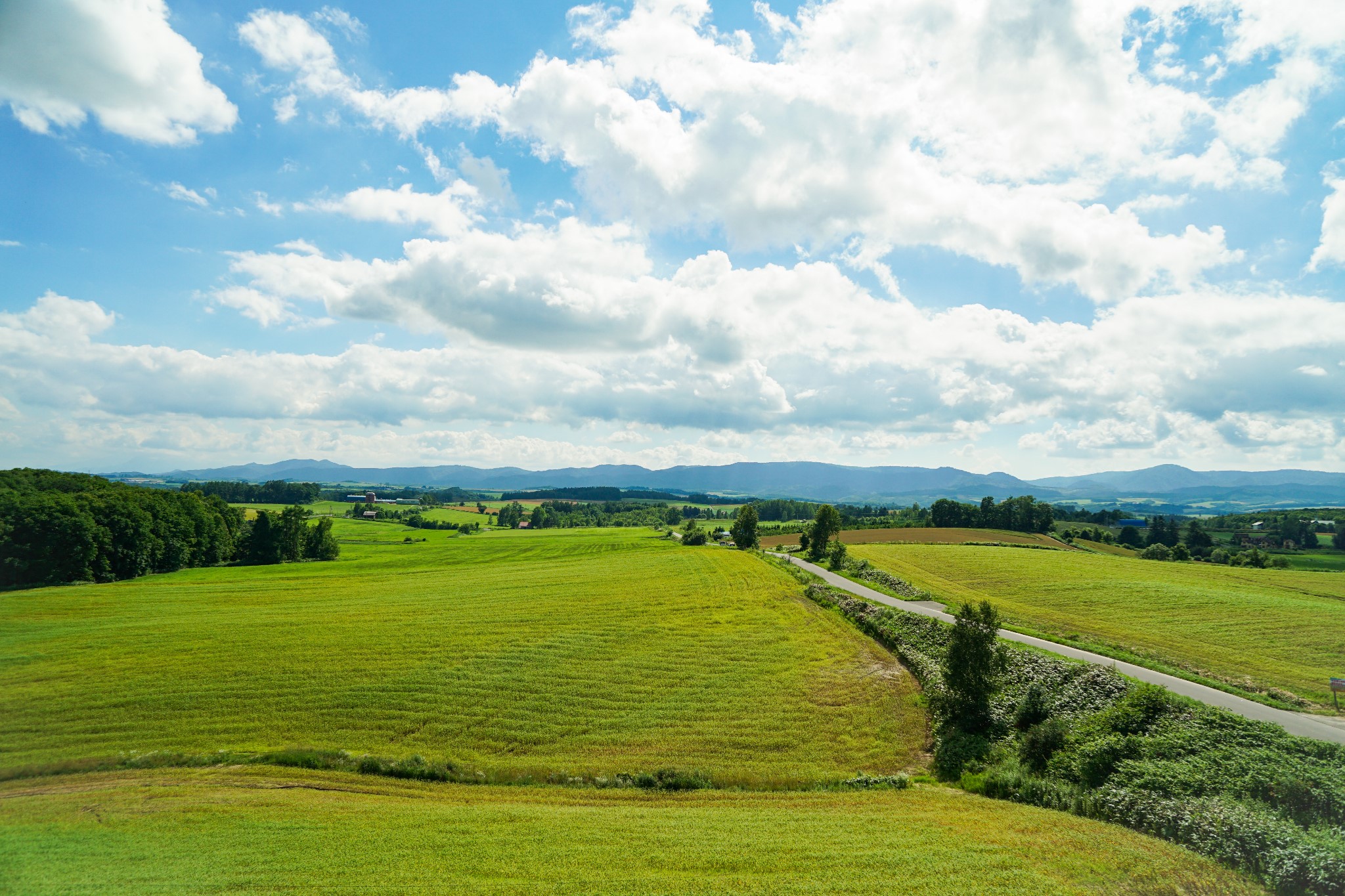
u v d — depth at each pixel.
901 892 15.36
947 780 27.09
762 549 118.94
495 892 16.31
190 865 18.33
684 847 18.86
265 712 34.12
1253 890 15.12
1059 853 17.56
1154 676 35.25
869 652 45.16
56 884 17.25
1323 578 72.31
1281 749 23.16
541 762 29.11
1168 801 20.48
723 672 40.88
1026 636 44.62
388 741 31.27
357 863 18.27
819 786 26.48
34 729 32.06
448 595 66.88
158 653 43.41
